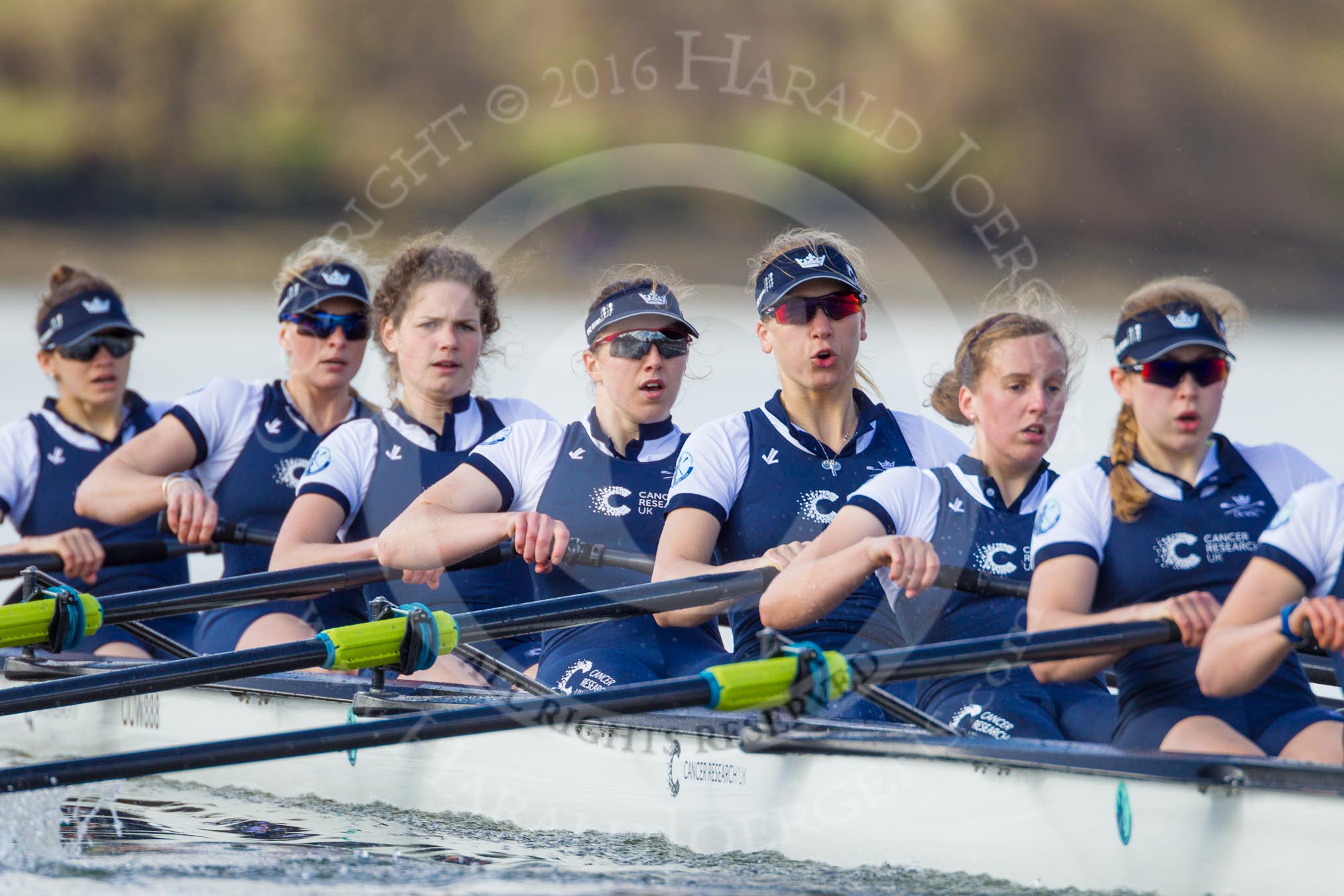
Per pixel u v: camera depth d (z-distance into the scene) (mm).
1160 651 21516
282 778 26641
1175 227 144875
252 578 26297
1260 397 79438
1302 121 149500
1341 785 17703
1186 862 18750
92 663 29297
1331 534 20297
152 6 166125
